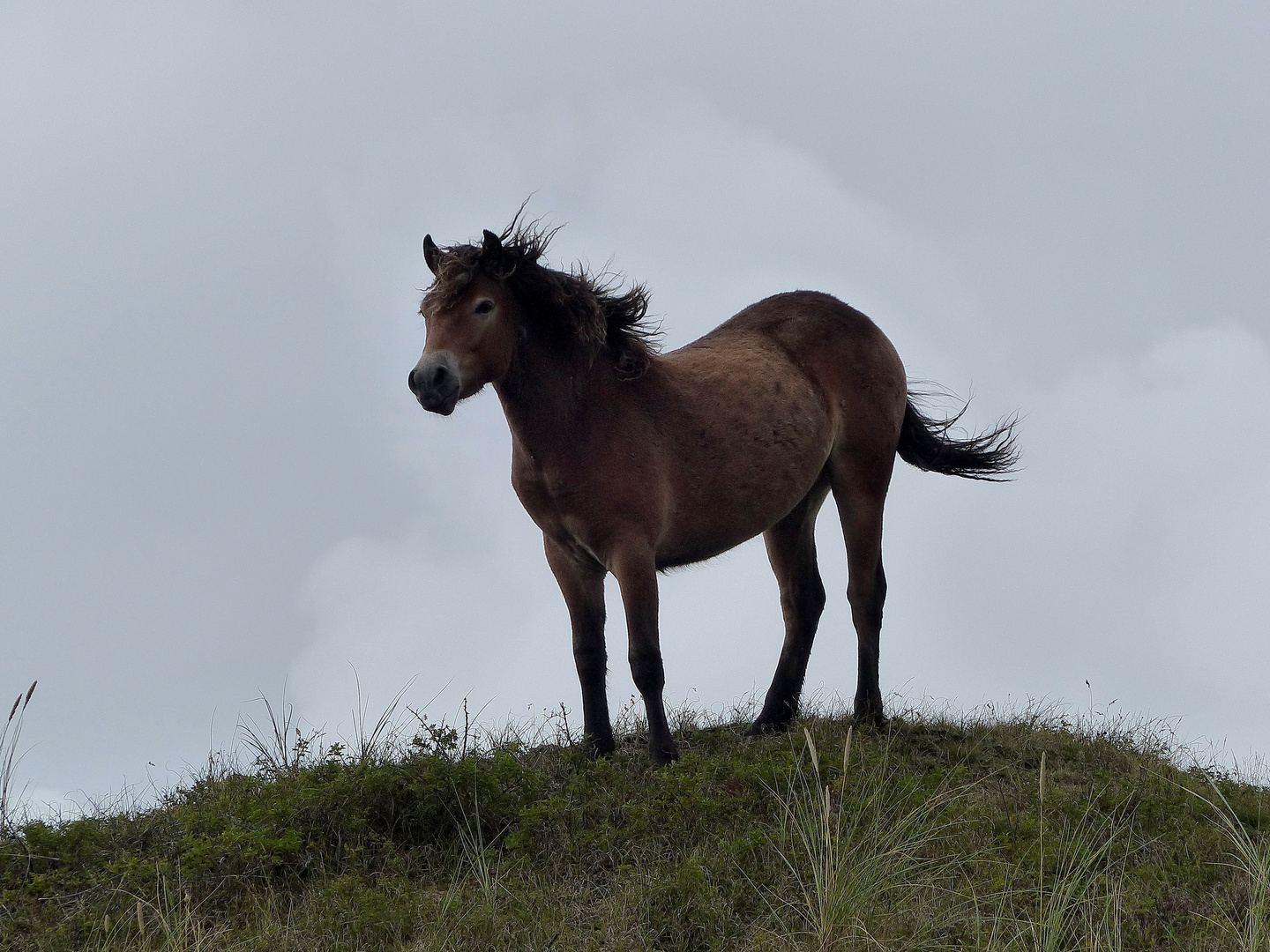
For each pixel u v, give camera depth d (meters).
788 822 9.64
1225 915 8.51
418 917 8.52
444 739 10.77
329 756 10.91
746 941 8.18
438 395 10.88
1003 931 8.21
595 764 10.99
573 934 8.19
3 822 10.29
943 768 11.69
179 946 7.98
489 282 11.22
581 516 11.42
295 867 9.42
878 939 7.91
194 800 11.09
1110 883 8.95
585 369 11.52
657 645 11.35
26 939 8.57
